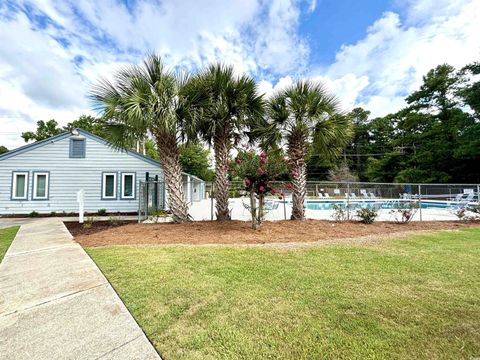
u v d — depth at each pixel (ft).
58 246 15.74
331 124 21.68
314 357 5.46
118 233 19.34
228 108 21.89
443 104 62.75
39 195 35.96
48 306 7.90
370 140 116.16
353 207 28.73
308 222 22.98
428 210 37.45
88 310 7.62
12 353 5.70
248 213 32.63
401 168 86.22
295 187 24.13
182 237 17.58
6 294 8.78
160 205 37.06
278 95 23.00
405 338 6.06
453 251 13.89
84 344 6.01
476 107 52.24
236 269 10.94
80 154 37.19
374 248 14.56
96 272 10.75
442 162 63.05
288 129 23.38
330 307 7.59
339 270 10.79
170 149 22.30
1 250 14.97
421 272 10.52
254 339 6.09
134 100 18.15
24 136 86.79
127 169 38.09
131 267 11.26
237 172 19.20
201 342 6.00
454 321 6.80
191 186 59.72
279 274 10.32
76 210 36.70
